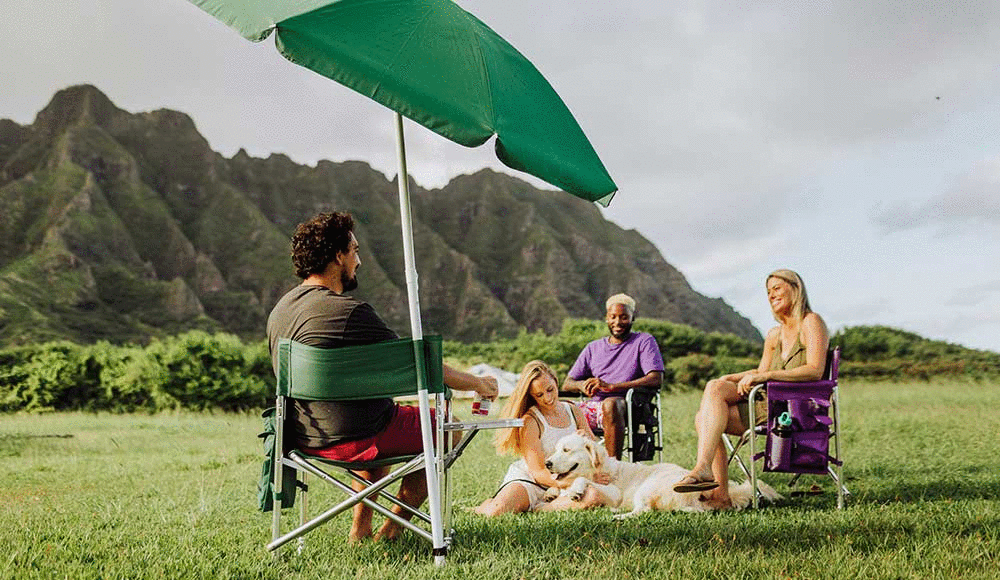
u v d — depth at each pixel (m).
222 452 10.49
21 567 3.51
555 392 5.54
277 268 135.00
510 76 3.77
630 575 3.36
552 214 163.50
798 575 3.32
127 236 128.25
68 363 26.44
